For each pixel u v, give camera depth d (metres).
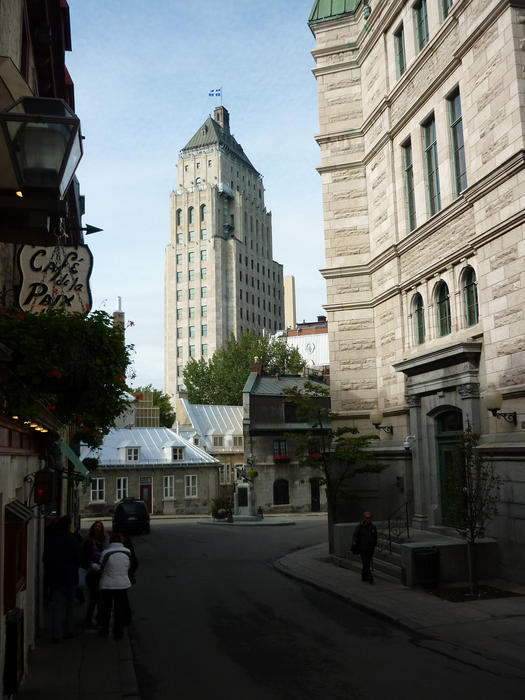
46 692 7.84
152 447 55.28
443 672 8.57
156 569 20.44
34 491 9.39
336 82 25.11
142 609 13.79
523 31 15.31
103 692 7.84
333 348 23.58
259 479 52.62
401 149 21.50
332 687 8.12
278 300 141.62
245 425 52.84
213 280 119.25
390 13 21.91
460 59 17.66
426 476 19.56
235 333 119.50
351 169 24.38
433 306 19.23
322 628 11.52
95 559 12.83
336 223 24.25
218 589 16.25
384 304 22.41
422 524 19.47
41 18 12.83
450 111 18.58
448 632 10.55
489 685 7.96
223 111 141.62
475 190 16.42
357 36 24.73
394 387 21.59
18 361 6.77
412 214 21.12
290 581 17.39
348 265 23.81
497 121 15.77
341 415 22.92
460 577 14.81
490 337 15.91
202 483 55.25
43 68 14.30
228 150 132.12
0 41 8.59
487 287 16.05
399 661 9.18
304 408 22.25
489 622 11.05
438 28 19.17
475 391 16.56
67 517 11.20
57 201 5.50
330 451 22.06
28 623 9.88
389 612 12.19
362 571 15.79
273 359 83.31
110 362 7.43
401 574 15.23
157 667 9.23
